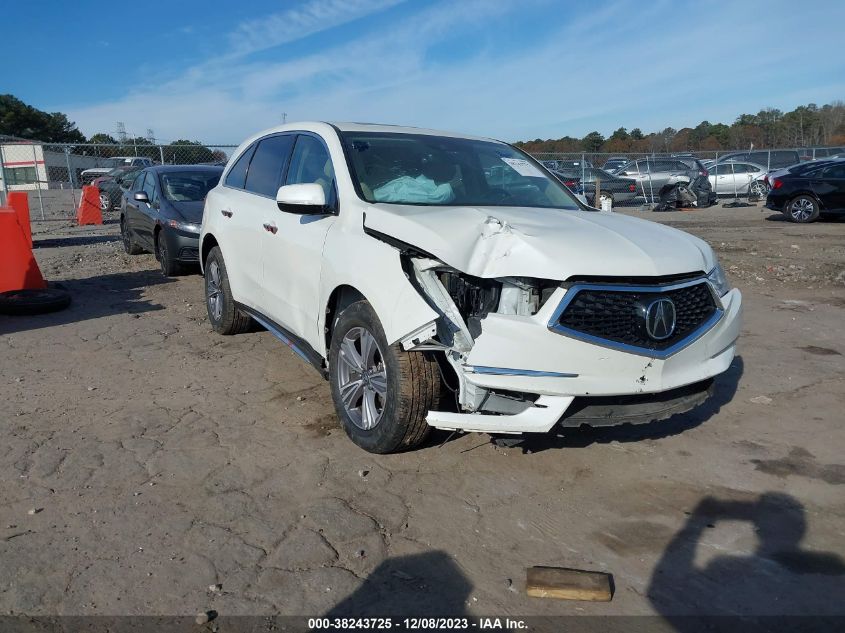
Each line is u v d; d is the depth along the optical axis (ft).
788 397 16.48
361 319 12.49
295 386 16.80
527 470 12.58
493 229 11.66
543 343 10.71
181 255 30.76
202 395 16.14
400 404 11.76
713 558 10.02
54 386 16.69
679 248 12.32
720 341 12.30
